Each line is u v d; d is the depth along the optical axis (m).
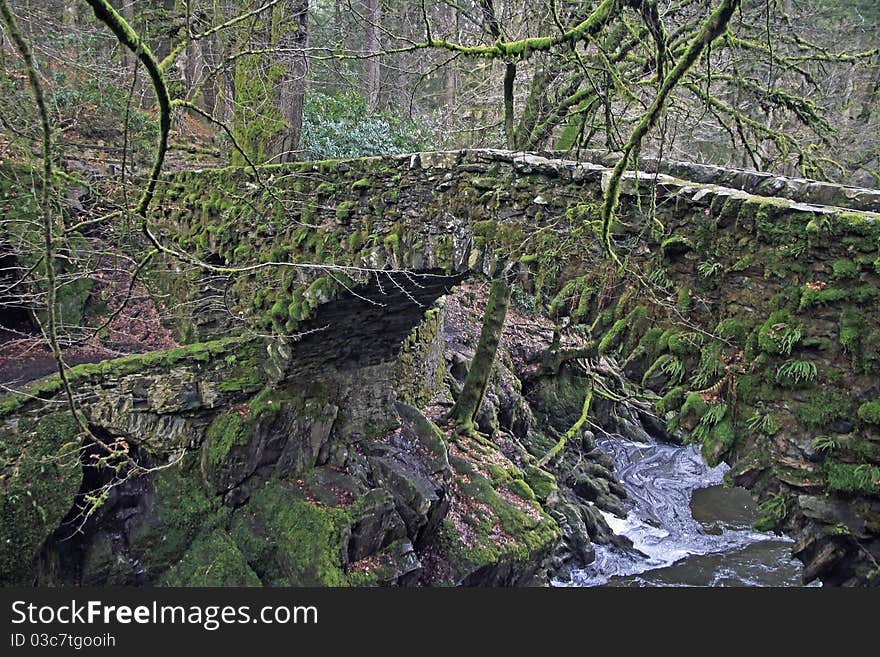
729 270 3.50
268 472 7.72
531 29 7.68
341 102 12.30
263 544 7.22
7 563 6.00
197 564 7.00
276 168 7.06
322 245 6.57
